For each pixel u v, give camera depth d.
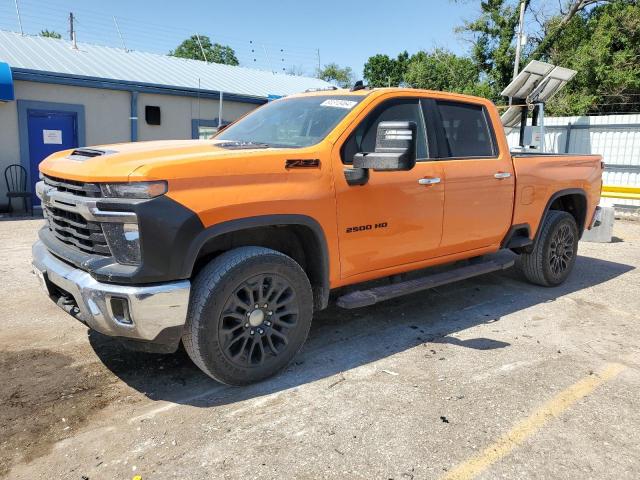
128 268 3.07
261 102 15.58
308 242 3.80
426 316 5.13
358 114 4.07
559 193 5.88
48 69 12.10
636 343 4.53
